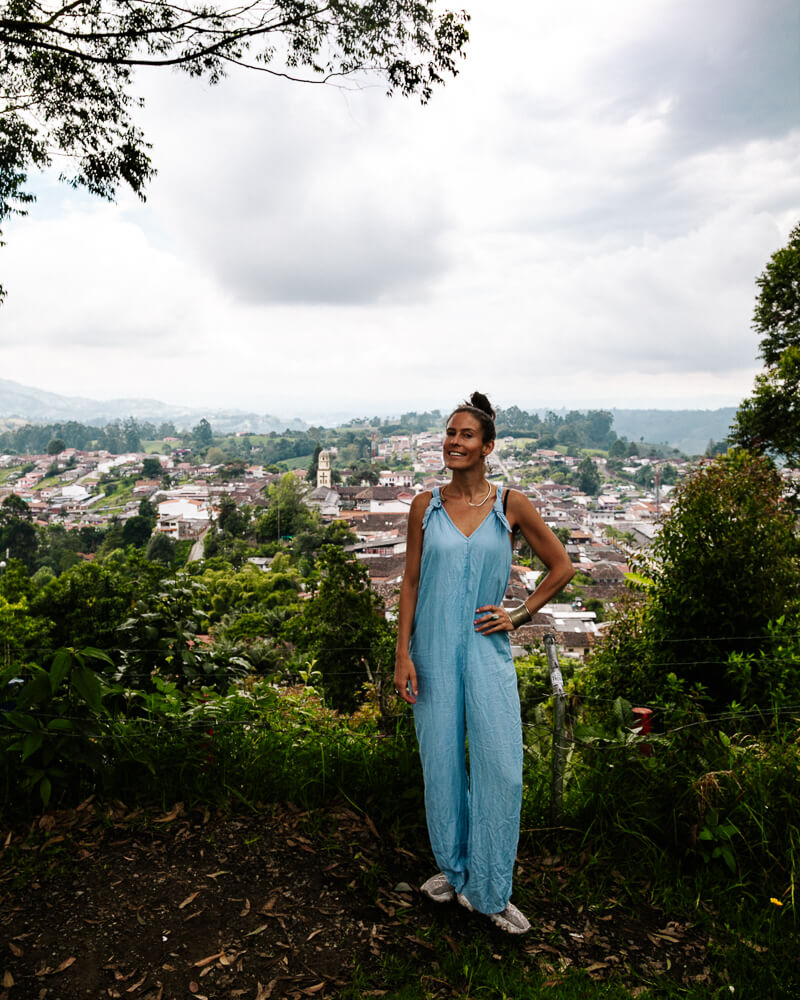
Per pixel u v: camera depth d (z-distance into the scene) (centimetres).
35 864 223
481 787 198
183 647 327
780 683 402
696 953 200
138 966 181
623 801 253
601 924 212
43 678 246
